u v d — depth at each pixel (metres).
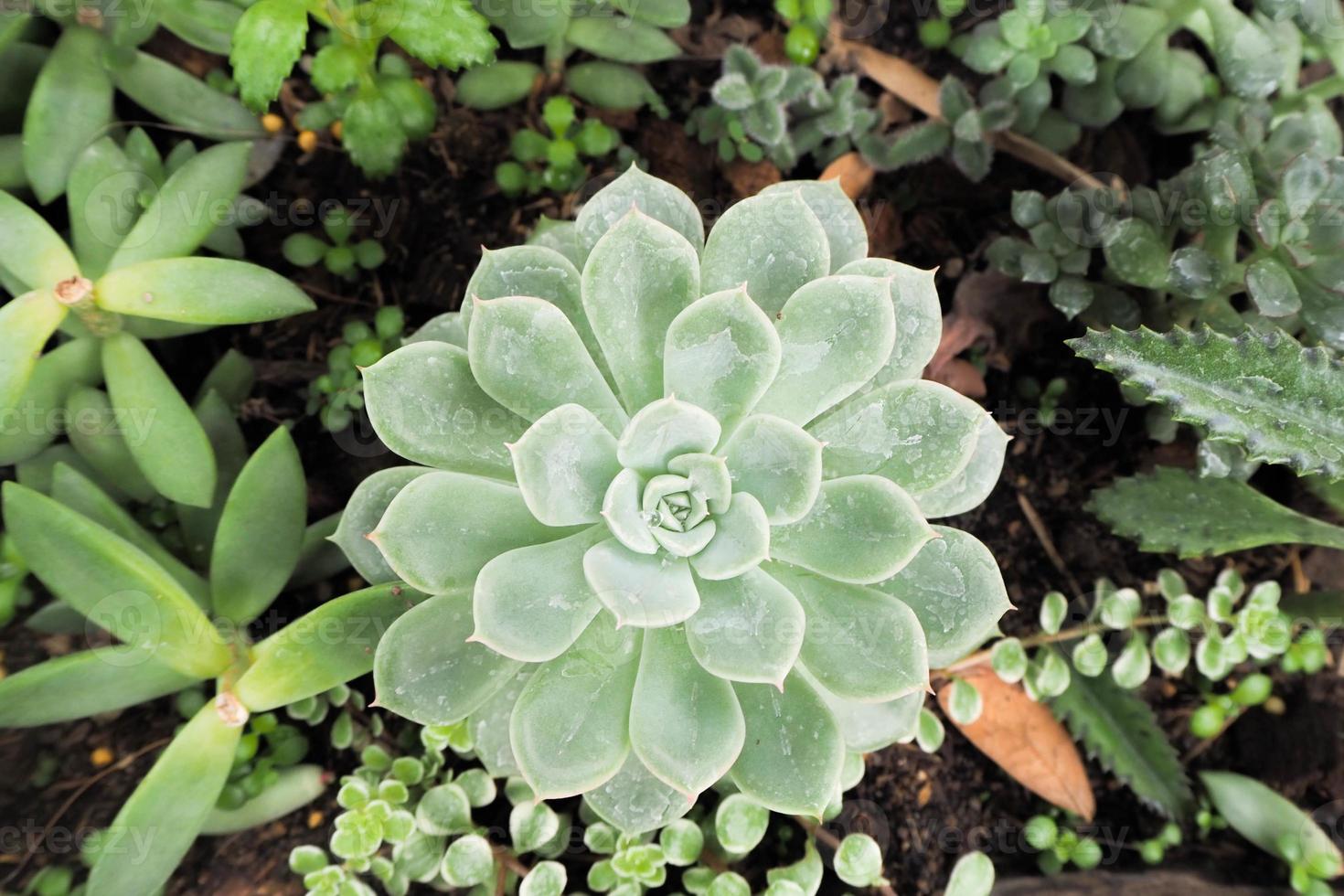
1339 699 0.47
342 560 0.45
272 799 0.43
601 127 0.48
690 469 0.39
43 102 0.44
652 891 0.44
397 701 0.39
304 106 0.49
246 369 0.46
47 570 0.39
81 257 0.43
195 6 0.45
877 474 0.40
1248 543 0.44
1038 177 0.51
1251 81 0.47
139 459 0.42
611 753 0.38
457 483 0.39
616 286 0.39
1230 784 0.46
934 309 0.40
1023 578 0.48
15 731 0.43
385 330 0.47
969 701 0.45
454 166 0.49
